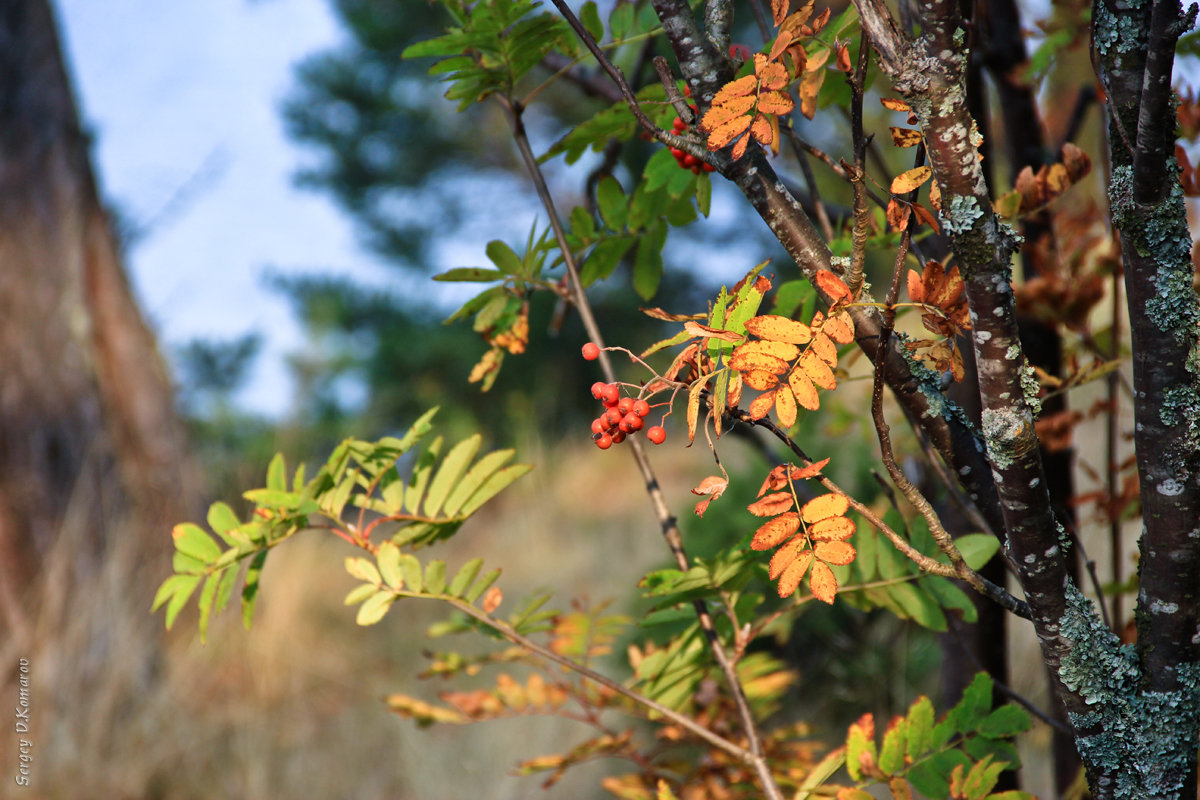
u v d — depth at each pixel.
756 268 1.07
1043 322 1.44
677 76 1.50
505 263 1.34
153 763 2.94
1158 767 1.04
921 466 1.58
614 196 1.39
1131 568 2.18
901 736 1.16
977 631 1.40
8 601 3.38
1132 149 1.00
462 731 3.22
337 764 3.06
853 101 1.02
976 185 0.99
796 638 2.34
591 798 2.73
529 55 1.30
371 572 1.20
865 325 1.08
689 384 1.06
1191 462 1.02
